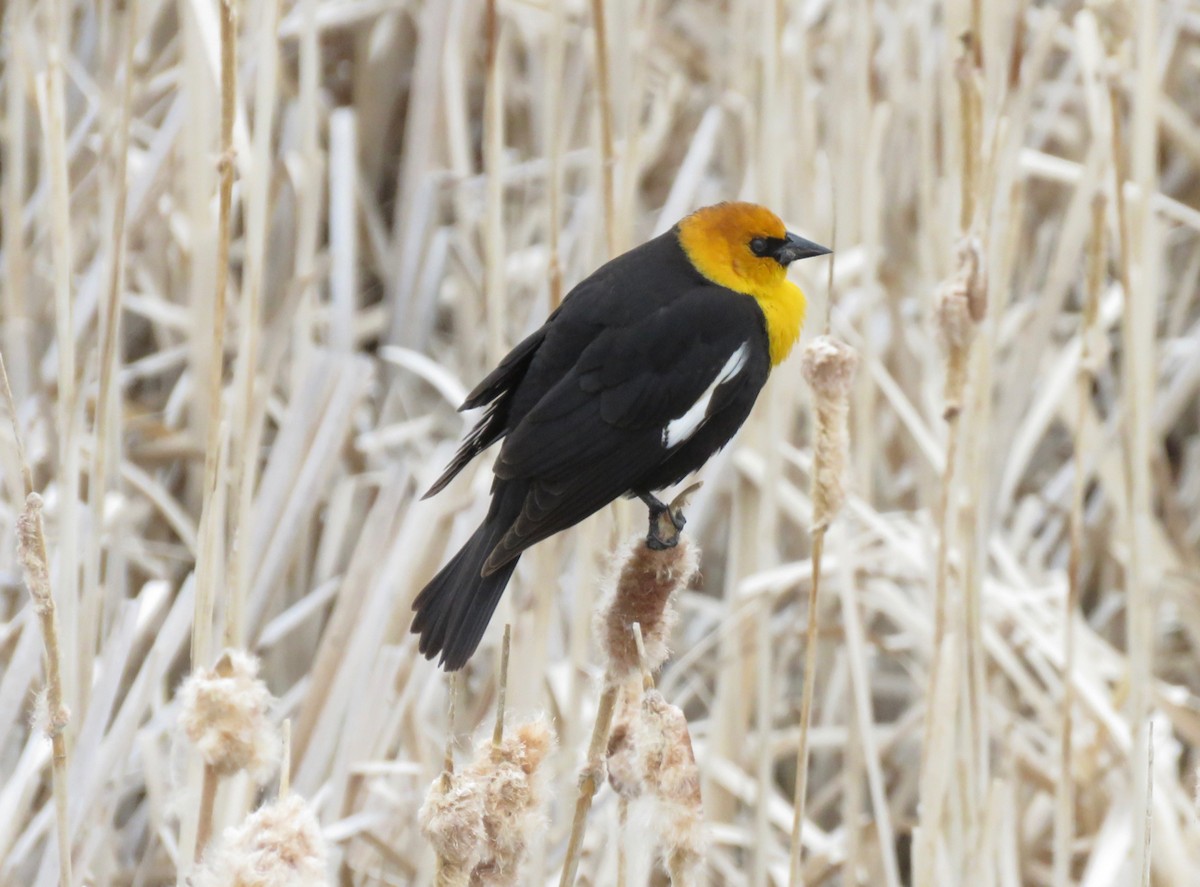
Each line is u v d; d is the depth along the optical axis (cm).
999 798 723
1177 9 1188
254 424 807
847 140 1072
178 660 930
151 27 1105
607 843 741
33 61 1037
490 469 948
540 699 823
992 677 948
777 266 761
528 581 938
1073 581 747
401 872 781
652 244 762
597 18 775
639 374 702
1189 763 977
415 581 862
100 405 698
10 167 945
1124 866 744
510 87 1312
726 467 1086
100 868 723
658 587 505
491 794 449
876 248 936
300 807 412
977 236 628
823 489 553
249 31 1016
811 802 1005
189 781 632
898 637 993
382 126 1298
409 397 1130
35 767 691
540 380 715
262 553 868
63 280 672
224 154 596
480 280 1131
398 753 848
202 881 406
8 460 859
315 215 934
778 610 1059
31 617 748
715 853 873
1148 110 779
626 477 694
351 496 985
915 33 1184
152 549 993
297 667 946
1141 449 743
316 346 1166
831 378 548
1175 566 1009
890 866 737
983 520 749
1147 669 732
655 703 453
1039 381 1153
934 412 989
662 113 1286
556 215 818
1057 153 1298
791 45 1002
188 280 1107
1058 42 1212
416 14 1291
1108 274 1241
